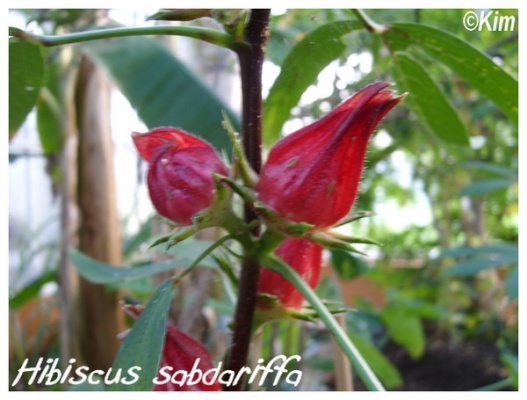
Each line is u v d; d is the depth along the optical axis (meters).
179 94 0.27
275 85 0.21
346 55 0.27
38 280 0.39
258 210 0.14
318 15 0.28
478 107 0.44
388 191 0.80
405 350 0.68
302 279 0.15
